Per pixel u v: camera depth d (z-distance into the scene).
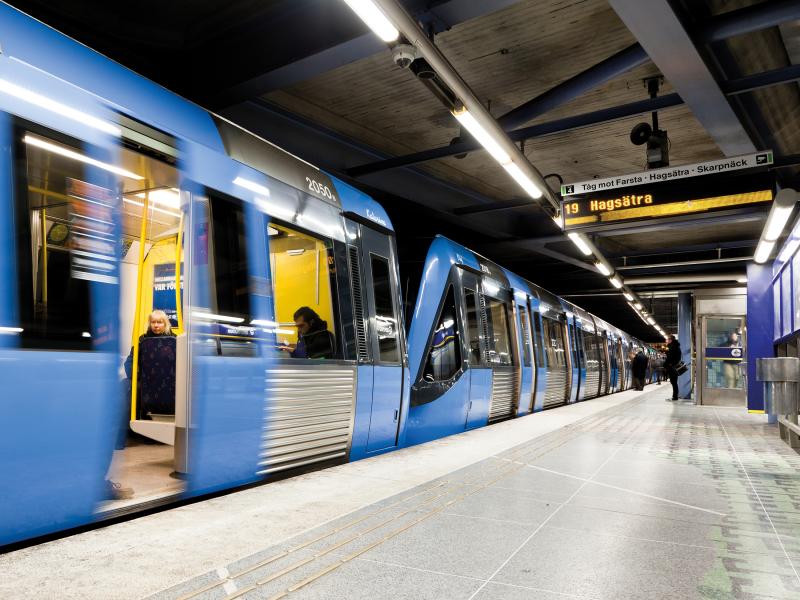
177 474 4.10
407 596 2.67
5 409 3.01
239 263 4.64
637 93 8.84
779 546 3.51
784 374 7.25
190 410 4.12
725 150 8.48
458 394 8.73
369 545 3.34
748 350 14.89
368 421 6.14
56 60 3.55
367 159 11.04
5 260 3.10
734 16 5.53
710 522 4.03
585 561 3.20
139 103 4.06
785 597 2.75
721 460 6.68
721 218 9.22
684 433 9.34
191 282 4.21
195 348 4.19
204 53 7.41
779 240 13.26
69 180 3.54
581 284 23.67
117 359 3.64
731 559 3.27
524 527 3.81
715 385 16.80
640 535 3.70
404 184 11.91
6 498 3.00
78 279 3.53
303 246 5.50
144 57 7.52
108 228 3.80
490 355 10.06
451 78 5.84
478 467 5.75
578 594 2.75
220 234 4.50
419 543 3.42
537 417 11.40
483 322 10.01
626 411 13.73
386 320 6.71
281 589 2.69
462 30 7.36
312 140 9.91
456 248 9.59
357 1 4.55
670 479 5.50
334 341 5.71
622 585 2.87
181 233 4.47
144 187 4.59
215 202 4.50
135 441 5.71
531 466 5.95
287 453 4.98
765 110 8.40
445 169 12.59
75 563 2.89
